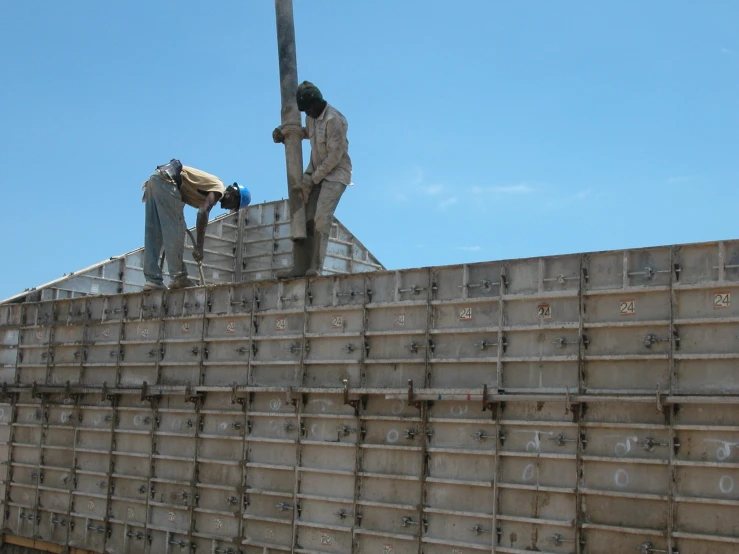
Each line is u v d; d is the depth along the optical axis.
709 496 10.30
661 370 10.84
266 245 22.78
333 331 13.90
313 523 13.52
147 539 15.77
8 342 19.47
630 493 10.77
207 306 15.78
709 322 10.54
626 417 10.98
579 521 11.09
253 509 14.41
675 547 10.43
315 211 15.26
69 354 18.16
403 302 13.12
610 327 11.25
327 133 14.91
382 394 13.01
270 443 14.38
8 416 18.95
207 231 22.62
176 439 15.73
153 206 17.41
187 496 15.34
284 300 14.66
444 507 12.27
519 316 12.02
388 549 12.70
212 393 15.34
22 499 18.23
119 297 17.38
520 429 11.74
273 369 14.61
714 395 10.34
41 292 20.64
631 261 11.21
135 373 16.73
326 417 13.68
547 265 11.87
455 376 12.48
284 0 15.91
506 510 11.69
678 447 10.56
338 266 22.41
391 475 12.79
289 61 15.73
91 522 16.80
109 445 16.81
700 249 10.75
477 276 12.48
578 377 11.36
